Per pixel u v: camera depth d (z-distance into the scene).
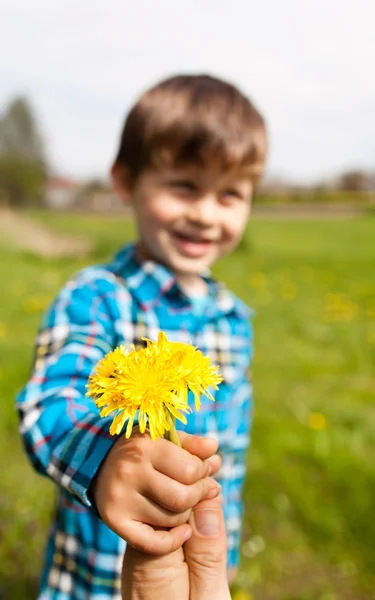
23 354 1.43
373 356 1.54
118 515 0.35
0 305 2.04
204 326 0.64
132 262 0.61
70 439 0.40
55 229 8.81
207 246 0.63
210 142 0.59
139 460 0.35
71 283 0.58
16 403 0.47
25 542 0.77
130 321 0.57
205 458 0.36
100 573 0.54
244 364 0.66
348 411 1.14
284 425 1.05
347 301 2.25
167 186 0.60
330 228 8.19
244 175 0.62
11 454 0.96
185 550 0.37
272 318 1.93
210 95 0.62
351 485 0.85
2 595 0.70
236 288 2.54
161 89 0.62
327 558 0.76
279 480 0.87
